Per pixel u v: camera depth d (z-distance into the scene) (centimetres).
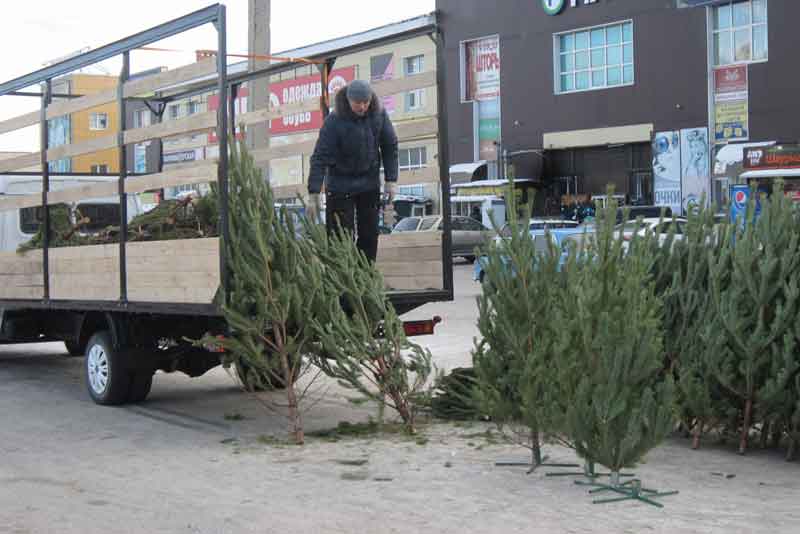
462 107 4438
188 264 809
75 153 992
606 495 602
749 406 710
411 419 822
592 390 599
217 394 1079
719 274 712
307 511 585
